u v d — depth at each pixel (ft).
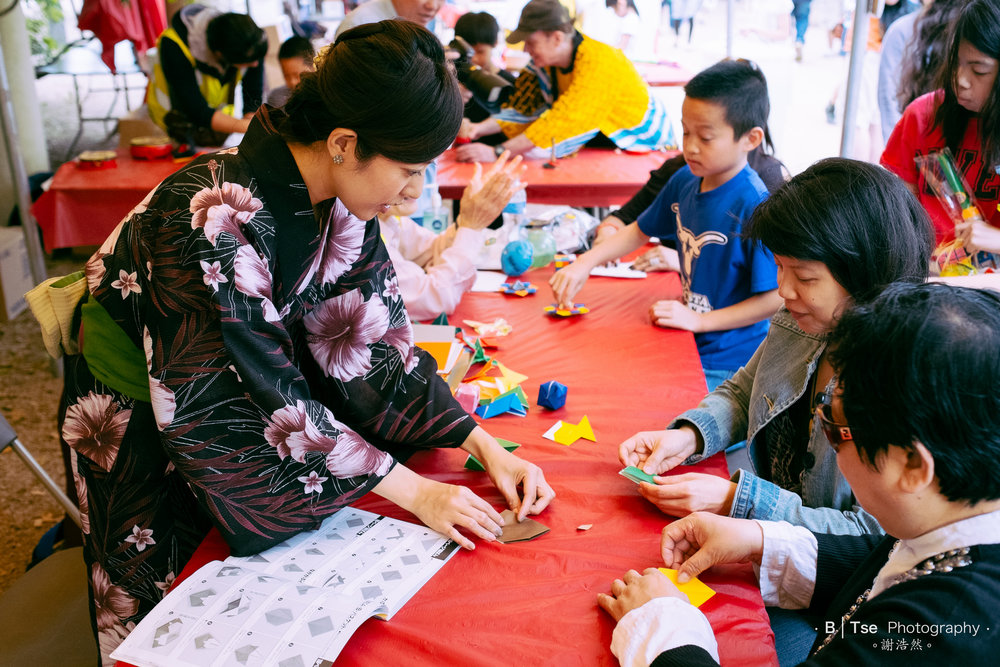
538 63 12.88
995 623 2.68
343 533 4.34
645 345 6.63
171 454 4.14
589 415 5.55
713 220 7.07
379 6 12.25
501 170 7.41
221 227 4.03
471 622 3.69
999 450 2.65
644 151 13.15
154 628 3.57
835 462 4.69
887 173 4.33
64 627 5.22
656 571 3.77
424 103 3.77
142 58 18.75
